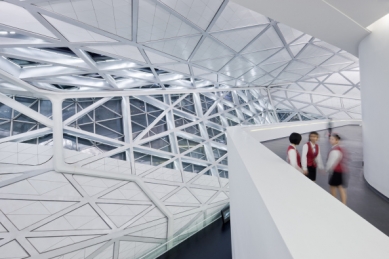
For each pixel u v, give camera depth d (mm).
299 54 19672
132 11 10367
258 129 11039
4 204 11156
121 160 16812
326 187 4734
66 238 12234
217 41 15172
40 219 11859
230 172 6938
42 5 8805
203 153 24500
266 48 17734
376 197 4555
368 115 5887
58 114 14250
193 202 19484
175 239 15734
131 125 19219
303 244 1227
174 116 23484
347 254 1109
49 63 13188
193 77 22703
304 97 36156
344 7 4895
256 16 12961
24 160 12422
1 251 10547
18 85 12359
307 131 15055
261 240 2055
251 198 2617
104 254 13422
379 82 5316
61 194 13023
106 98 18203
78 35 11289
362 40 6375
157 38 13180
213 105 28203
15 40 10953
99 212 13992
